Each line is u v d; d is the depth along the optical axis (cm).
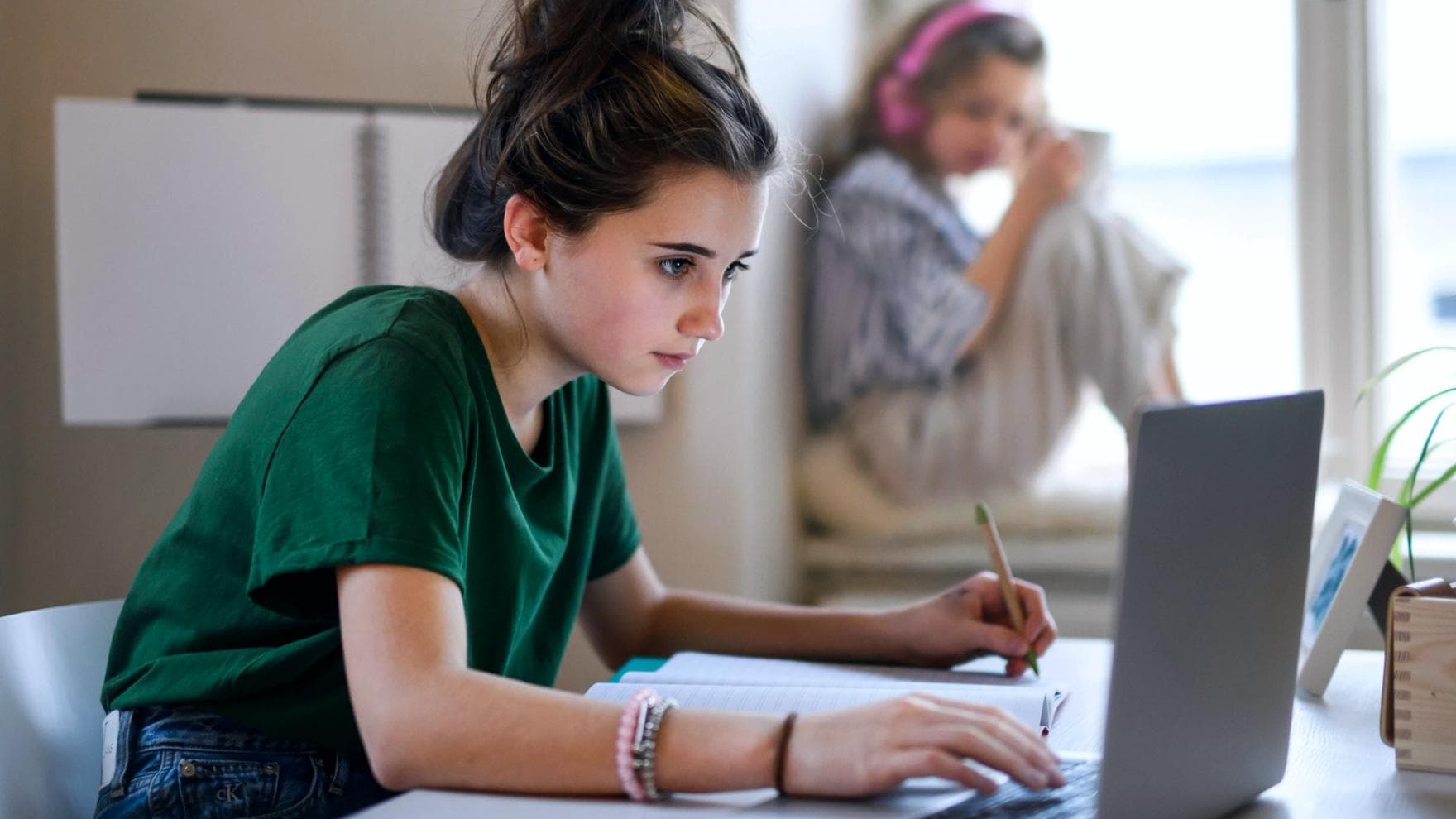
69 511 167
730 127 81
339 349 82
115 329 150
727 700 85
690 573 170
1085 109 189
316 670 86
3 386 164
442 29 168
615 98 81
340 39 168
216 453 90
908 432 187
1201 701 63
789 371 187
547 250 85
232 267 151
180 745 86
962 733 64
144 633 92
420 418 79
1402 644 77
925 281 185
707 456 170
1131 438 59
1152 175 189
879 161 187
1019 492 185
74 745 96
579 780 66
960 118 186
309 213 153
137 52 166
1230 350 187
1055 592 183
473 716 67
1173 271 186
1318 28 183
